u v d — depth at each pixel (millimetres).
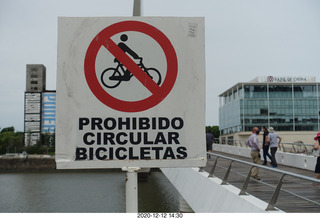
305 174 14242
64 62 2625
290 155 17984
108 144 2605
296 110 77500
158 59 2662
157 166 2607
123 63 2643
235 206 7664
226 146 32531
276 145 16562
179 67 2668
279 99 77562
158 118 2637
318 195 9031
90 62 2633
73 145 2594
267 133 17406
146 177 52656
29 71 126812
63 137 2598
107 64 2641
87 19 2639
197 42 2688
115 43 2658
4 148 126875
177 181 15172
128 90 2637
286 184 11148
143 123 2629
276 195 6102
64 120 2604
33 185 61344
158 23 2678
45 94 121062
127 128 2619
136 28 2664
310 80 78938
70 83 2619
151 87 2646
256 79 80125
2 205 42000
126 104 2627
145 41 2662
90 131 2605
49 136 119625
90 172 83688
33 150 115562
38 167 98188
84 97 2617
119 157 2604
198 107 2658
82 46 2639
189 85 2662
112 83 2633
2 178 74938
